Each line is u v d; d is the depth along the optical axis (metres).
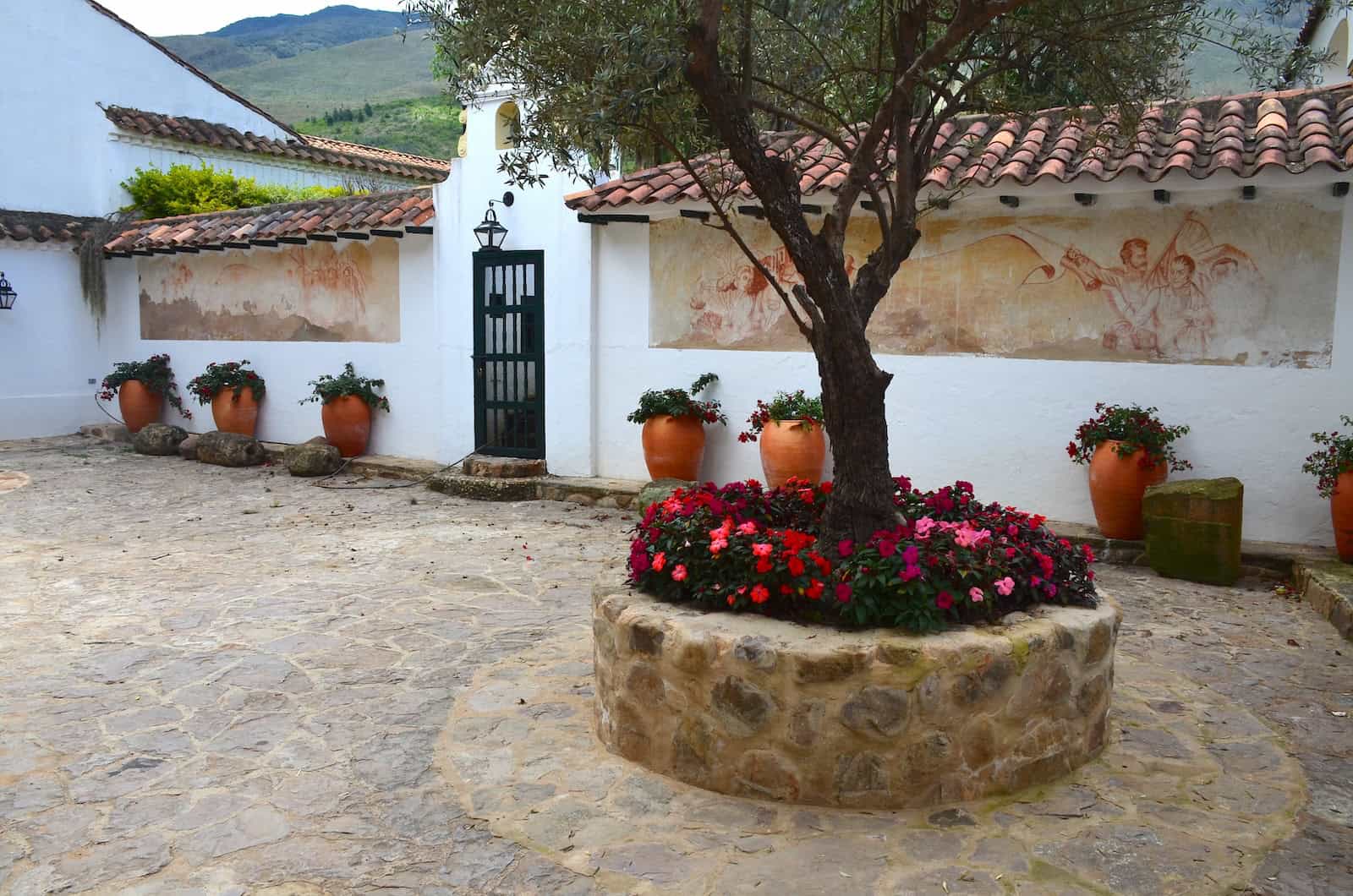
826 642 3.69
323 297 12.49
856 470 4.22
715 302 9.51
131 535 8.66
